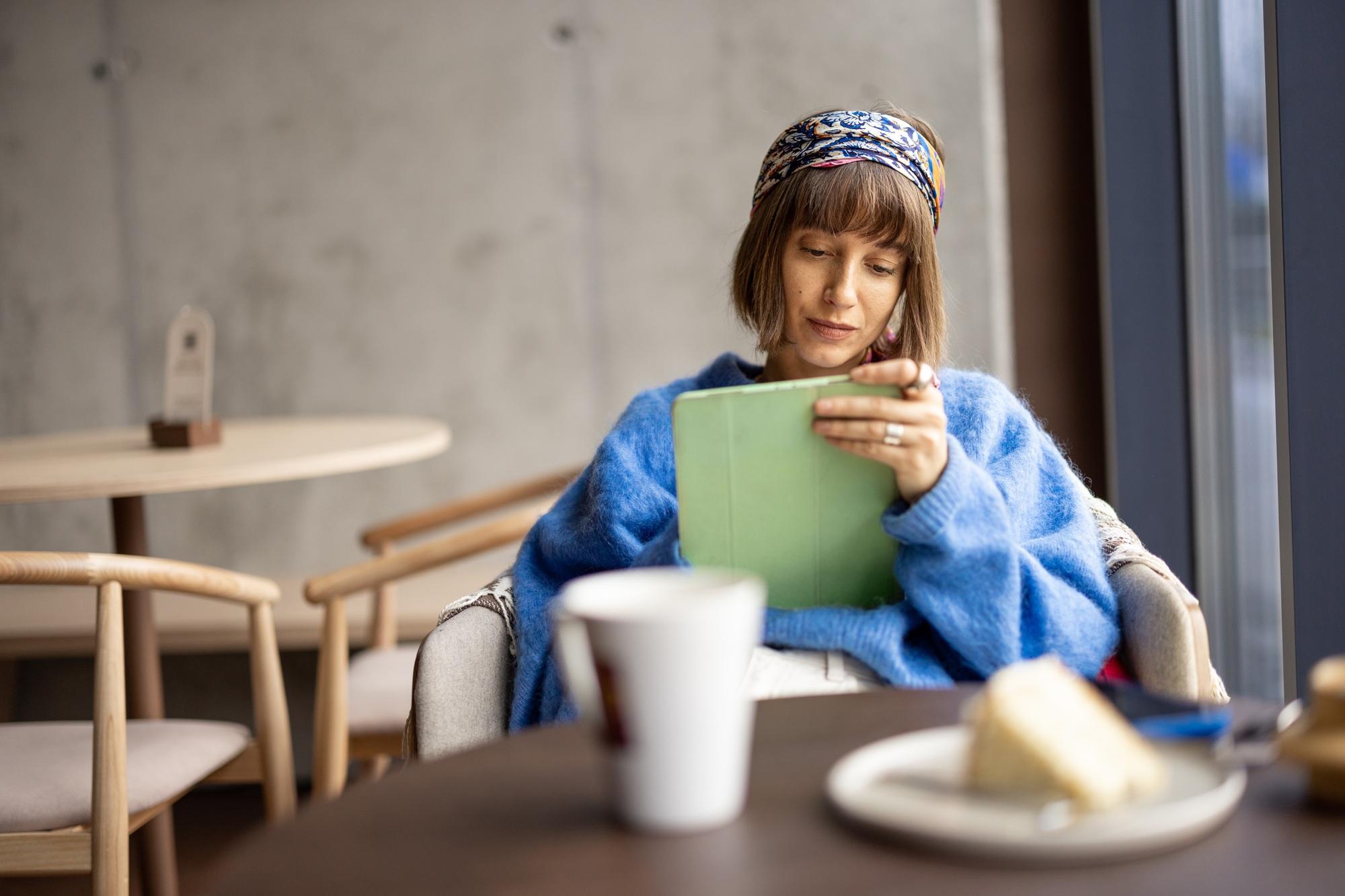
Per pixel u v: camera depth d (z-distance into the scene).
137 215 3.33
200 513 3.38
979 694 0.75
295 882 0.52
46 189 3.35
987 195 3.07
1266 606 2.02
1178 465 2.35
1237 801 0.56
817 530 1.03
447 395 3.31
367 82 3.26
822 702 0.75
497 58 3.23
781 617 1.06
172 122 3.31
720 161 3.20
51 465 2.09
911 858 0.51
